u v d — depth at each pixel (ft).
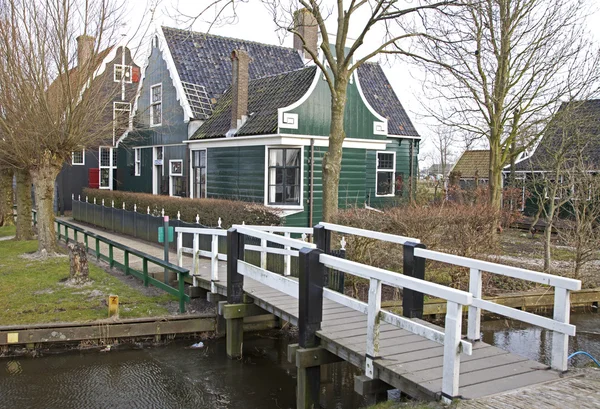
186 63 62.03
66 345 26.73
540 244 54.75
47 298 31.04
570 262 43.39
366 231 23.98
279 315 23.09
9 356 25.77
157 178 67.51
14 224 66.49
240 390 22.97
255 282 28.86
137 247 48.60
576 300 36.40
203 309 30.53
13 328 25.94
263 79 57.00
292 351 19.76
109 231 61.77
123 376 23.99
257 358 26.73
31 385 22.80
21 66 36.50
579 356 26.68
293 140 46.73
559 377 15.11
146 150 69.31
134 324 27.55
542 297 35.40
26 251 44.93
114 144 71.56
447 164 157.89
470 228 34.78
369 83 70.54
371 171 61.16
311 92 47.44
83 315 28.43
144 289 33.88
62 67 37.45
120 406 21.06
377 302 16.61
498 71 41.93
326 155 35.06
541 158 64.64
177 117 60.39
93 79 39.37
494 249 36.58
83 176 81.56
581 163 40.04
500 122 43.37
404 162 68.18
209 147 55.31
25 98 36.09
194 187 59.06
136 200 61.05
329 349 19.03
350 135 50.26
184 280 32.55
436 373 15.61
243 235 26.32
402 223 32.83
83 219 71.61
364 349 17.67
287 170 48.29
